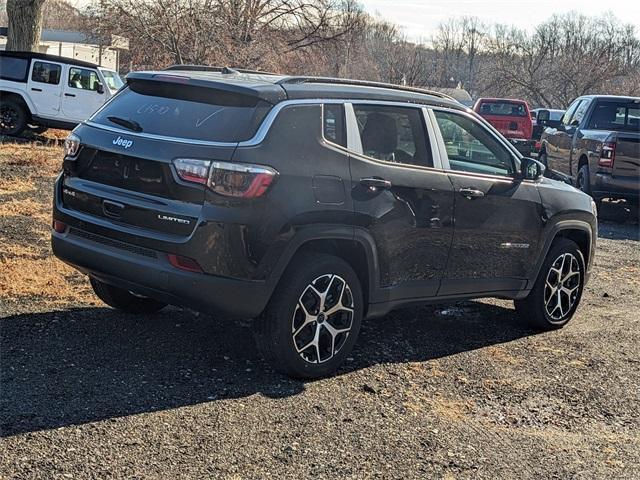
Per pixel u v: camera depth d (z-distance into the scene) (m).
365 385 5.03
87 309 6.04
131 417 4.24
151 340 5.48
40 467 3.64
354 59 37.28
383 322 6.55
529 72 72.56
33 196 10.50
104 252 4.89
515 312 7.24
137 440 3.99
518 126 24.91
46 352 5.07
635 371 5.81
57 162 14.12
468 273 5.94
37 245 7.80
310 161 4.85
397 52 49.16
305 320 4.94
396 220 5.29
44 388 4.51
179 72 5.36
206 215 4.53
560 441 4.52
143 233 4.71
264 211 4.62
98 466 3.70
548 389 5.32
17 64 18.84
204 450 3.96
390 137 5.42
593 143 13.55
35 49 21.41
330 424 4.42
